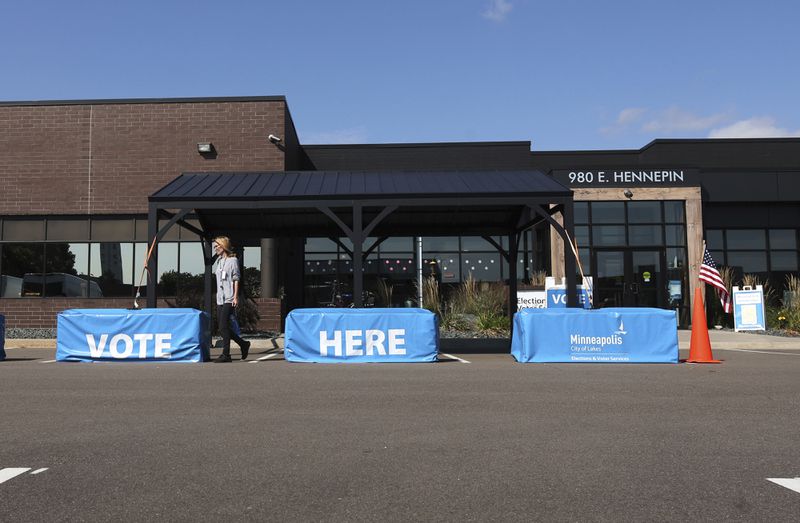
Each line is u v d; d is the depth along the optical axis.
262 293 19.83
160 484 4.29
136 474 4.50
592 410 6.73
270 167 20.33
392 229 16.91
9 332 18.80
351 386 8.41
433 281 20.06
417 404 7.07
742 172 23.67
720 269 23.58
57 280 20.45
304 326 11.76
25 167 20.53
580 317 11.55
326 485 4.27
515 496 4.05
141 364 11.27
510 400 7.32
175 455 4.99
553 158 25.86
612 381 8.88
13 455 4.99
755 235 24.91
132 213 20.38
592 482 4.32
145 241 20.47
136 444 5.31
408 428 5.88
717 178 23.64
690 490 4.16
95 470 4.60
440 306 19.48
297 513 3.77
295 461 4.82
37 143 20.56
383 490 4.17
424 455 4.98
